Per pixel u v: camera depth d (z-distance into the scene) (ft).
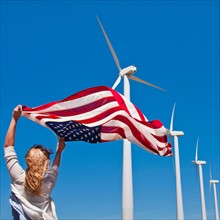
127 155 95.14
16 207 18.35
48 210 18.93
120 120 31.37
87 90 29.96
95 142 29.40
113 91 32.09
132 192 92.89
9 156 19.08
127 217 90.74
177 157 183.83
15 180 18.70
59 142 23.71
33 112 25.50
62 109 28.30
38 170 18.49
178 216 172.65
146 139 33.73
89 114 29.73
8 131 19.62
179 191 176.96
